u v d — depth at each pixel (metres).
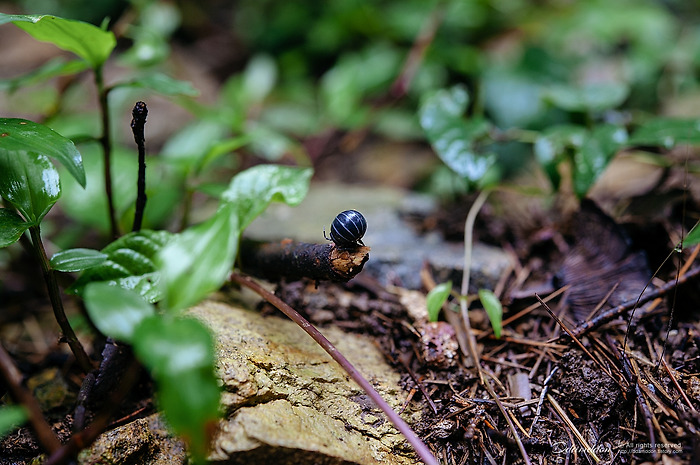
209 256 0.18
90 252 0.22
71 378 0.24
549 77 0.40
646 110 0.40
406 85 0.38
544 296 0.26
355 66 0.40
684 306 0.25
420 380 0.24
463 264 0.27
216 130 0.33
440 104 0.30
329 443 0.21
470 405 0.23
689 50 0.41
